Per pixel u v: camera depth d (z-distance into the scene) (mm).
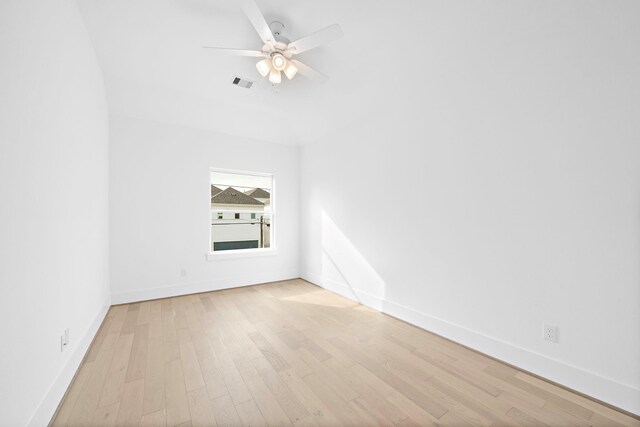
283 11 2176
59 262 1642
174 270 3771
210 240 4066
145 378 1865
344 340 2473
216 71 3062
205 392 1720
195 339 2477
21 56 1211
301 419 1495
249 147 4414
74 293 1916
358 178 3586
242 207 4699
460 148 2391
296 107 3914
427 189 2686
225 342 2422
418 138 2773
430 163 2656
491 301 2178
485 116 2207
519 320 2008
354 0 2078
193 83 3287
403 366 2035
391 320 2957
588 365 1685
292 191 4863
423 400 1651
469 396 1688
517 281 2020
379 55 2656
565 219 1780
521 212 1993
